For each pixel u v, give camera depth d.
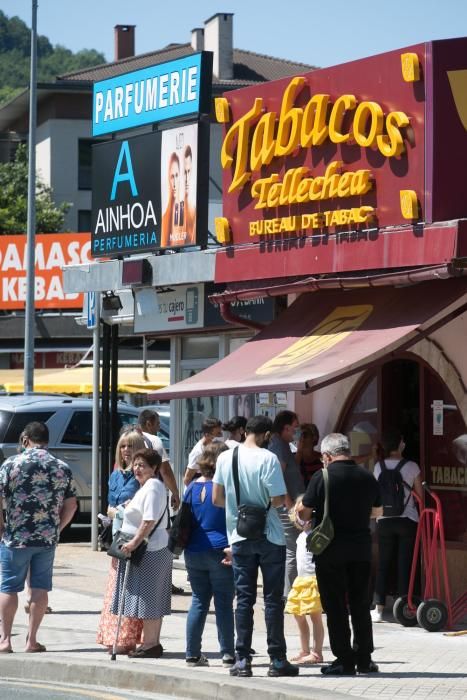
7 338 48.03
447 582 14.65
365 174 15.59
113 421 22.61
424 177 14.91
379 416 16.64
